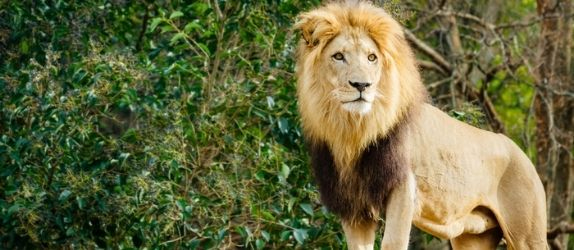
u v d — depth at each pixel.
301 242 13.51
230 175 14.19
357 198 11.23
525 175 12.37
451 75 22.27
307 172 14.02
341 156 11.08
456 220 11.98
